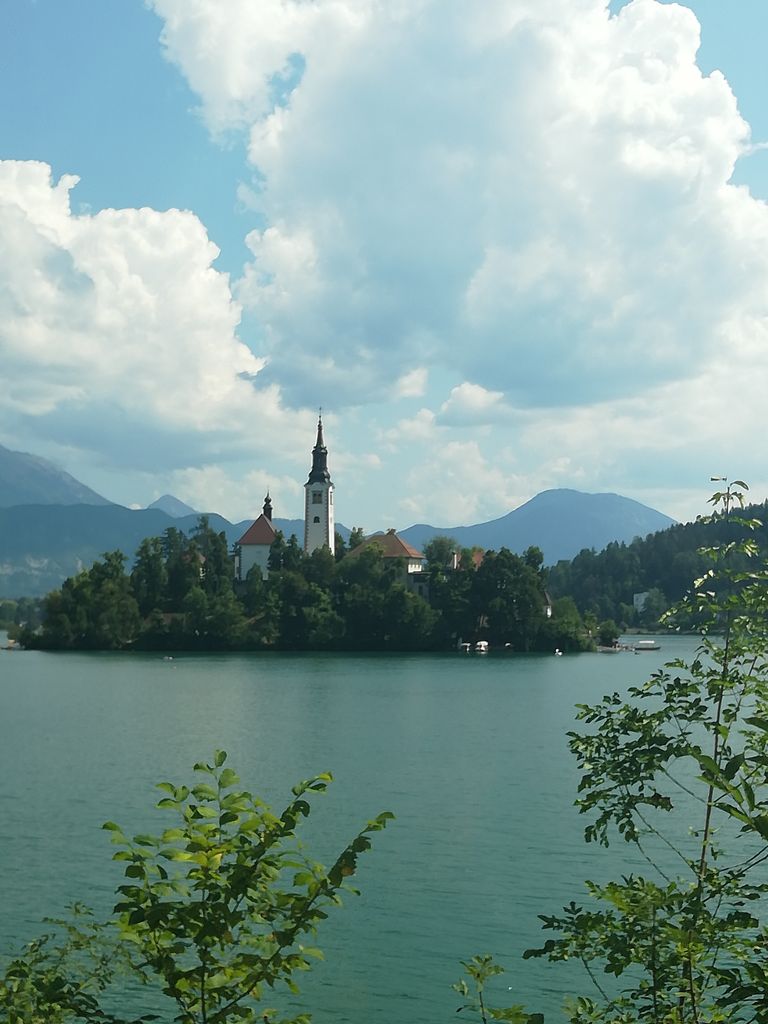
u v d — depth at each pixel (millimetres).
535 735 81938
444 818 46812
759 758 10164
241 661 189750
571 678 147500
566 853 39375
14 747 75875
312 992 26234
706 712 11281
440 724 90500
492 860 38656
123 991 24203
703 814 40625
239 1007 8680
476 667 172500
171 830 8680
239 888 8336
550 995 26000
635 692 11812
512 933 30531
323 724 91250
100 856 39281
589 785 11391
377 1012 25031
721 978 9594
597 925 10961
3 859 38750
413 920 31750
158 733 84938
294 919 8641
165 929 8391
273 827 8617
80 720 95875
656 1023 10445
